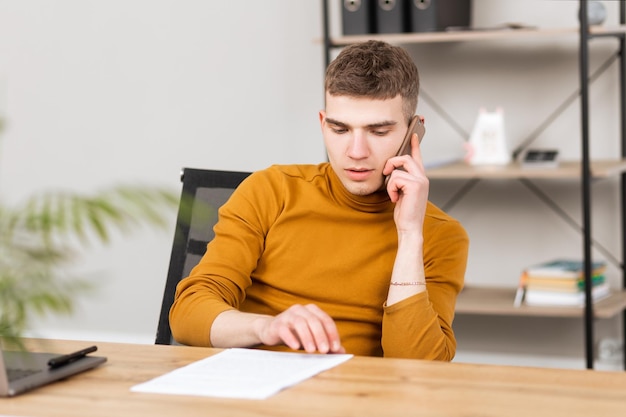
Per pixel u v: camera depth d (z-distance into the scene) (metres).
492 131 3.64
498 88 3.78
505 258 3.85
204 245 1.94
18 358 1.37
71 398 1.20
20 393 1.22
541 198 3.79
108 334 4.37
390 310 1.65
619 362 3.74
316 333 1.40
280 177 1.90
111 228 4.28
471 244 3.88
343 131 1.73
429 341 1.64
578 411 1.10
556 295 3.40
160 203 0.77
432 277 1.82
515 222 3.83
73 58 4.27
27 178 4.39
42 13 4.29
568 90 3.71
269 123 4.06
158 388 1.23
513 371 1.30
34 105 4.34
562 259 3.79
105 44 4.22
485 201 3.85
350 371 1.31
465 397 1.16
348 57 1.72
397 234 1.81
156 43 4.16
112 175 4.28
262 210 1.86
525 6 3.72
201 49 4.10
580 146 3.71
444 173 3.38
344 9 3.52
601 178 3.70
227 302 1.76
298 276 1.82
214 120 4.12
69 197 0.77
